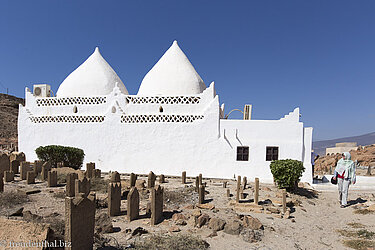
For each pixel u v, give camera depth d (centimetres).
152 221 686
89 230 505
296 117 1555
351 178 1059
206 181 1460
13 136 3462
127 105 1753
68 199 453
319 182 1578
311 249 631
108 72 2055
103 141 1744
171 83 1784
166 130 1664
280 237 680
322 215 941
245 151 1578
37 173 1375
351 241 680
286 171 1159
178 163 1638
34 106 1934
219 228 680
